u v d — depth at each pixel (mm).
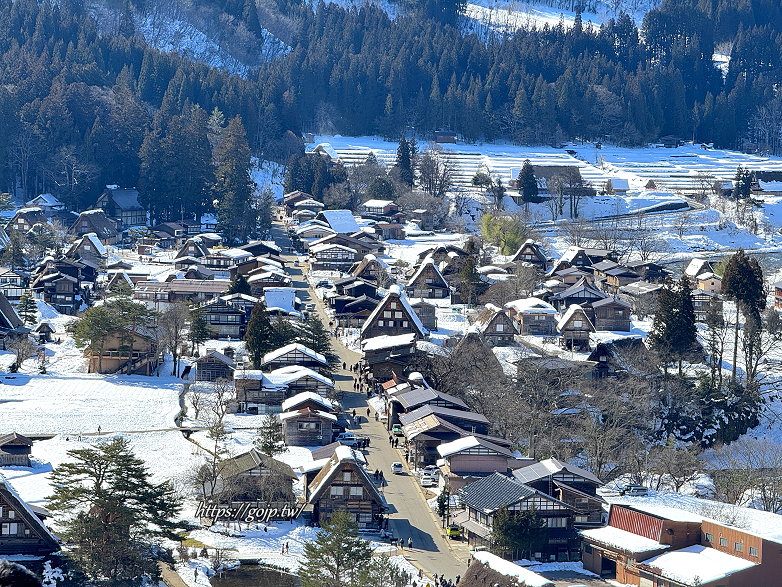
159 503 144250
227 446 192125
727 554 151625
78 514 140625
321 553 137750
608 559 156500
